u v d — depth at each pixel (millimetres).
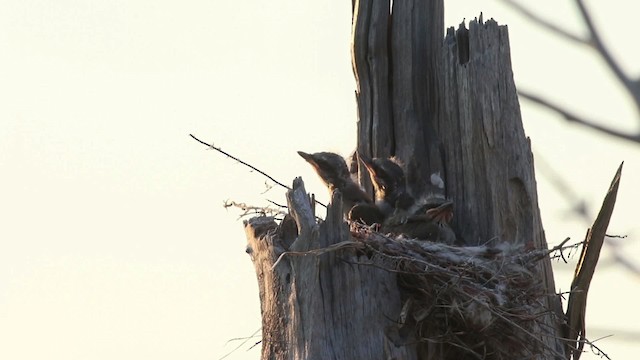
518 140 13781
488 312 12398
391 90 14578
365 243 12227
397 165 14320
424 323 12461
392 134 14539
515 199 13727
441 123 14281
